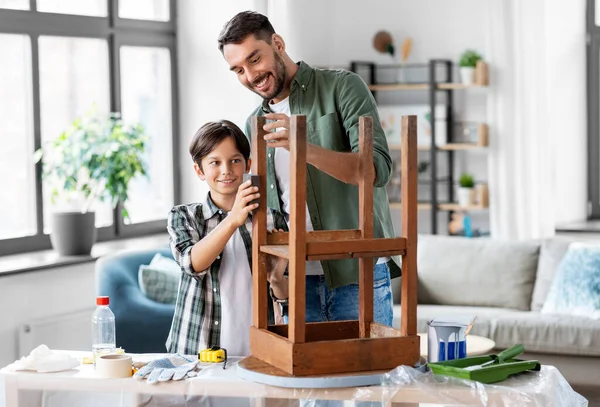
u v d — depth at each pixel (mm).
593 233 6047
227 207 2820
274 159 2879
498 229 6145
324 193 2822
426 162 6820
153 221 6102
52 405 2469
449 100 6703
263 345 2434
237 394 2326
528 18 5980
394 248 2346
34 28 5266
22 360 2572
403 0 6828
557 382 2449
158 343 4672
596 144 6422
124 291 4707
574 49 6355
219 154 2762
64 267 5027
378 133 2668
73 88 5594
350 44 6938
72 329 5055
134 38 5898
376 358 2334
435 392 2256
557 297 5250
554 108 6312
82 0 5609
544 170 6020
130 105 5961
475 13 6648
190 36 6152
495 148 6203
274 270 2639
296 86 2814
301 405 2377
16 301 4762
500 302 5551
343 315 2820
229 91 6055
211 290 2760
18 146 5281
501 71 6074
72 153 5125
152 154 6113
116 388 2428
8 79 5215
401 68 6840
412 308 2379
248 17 2637
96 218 5750
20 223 5320
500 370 2357
